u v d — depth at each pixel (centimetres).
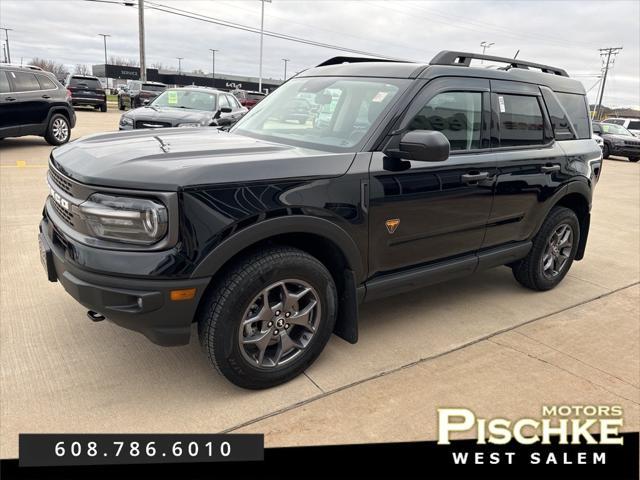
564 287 472
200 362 308
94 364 299
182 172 237
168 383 285
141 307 236
